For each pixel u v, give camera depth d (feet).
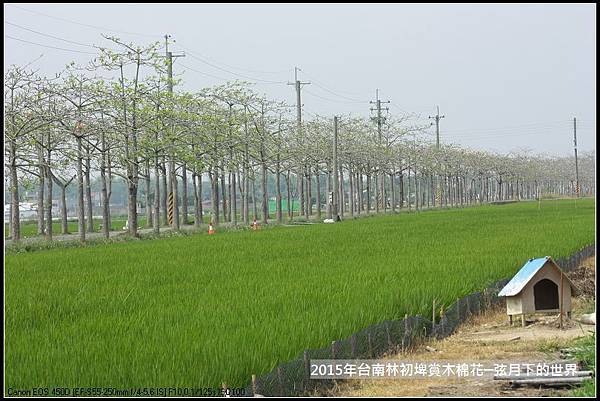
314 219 252.21
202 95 196.65
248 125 207.00
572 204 318.24
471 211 256.73
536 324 54.95
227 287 61.93
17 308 52.49
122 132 152.87
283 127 224.33
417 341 47.75
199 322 44.73
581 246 96.63
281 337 39.88
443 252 91.50
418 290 56.90
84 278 70.69
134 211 155.84
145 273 74.49
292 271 73.56
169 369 33.88
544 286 54.95
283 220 245.45
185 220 211.82
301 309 49.26
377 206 287.89
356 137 269.44
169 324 44.57
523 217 193.16
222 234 151.43
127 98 152.35
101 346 38.52
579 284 71.51
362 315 46.65
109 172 164.45
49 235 138.51
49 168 154.51
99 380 32.86
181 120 168.25
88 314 50.06
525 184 510.17
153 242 126.11
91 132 144.25
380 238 122.42
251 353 36.27
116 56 150.10
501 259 79.25
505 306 63.05
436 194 413.80
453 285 60.18
